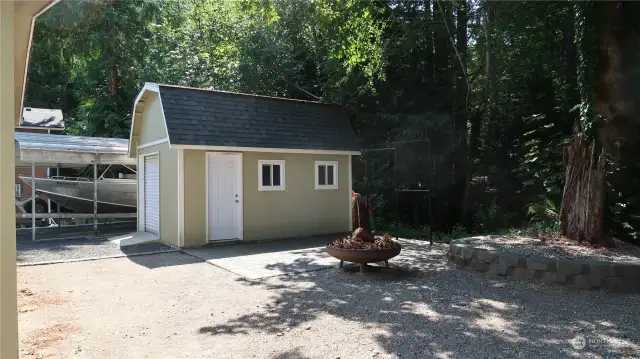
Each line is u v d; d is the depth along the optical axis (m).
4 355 2.56
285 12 16.22
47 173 18.39
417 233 13.08
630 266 6.20
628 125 9.00
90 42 20.70
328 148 12.23
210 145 10.16
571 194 8.16
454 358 3.98
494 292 6.22
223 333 4.72
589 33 9.05
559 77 14.27
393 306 5.59
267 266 8.15
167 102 10.30
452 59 14.54
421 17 13.60
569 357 3.98
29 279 7.30
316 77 18.08
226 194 10.91
